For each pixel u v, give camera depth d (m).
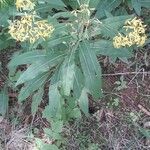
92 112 0.62
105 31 0.48
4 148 0.59
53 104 0.54
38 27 0.45
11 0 0.53
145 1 0.59
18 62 0.50
